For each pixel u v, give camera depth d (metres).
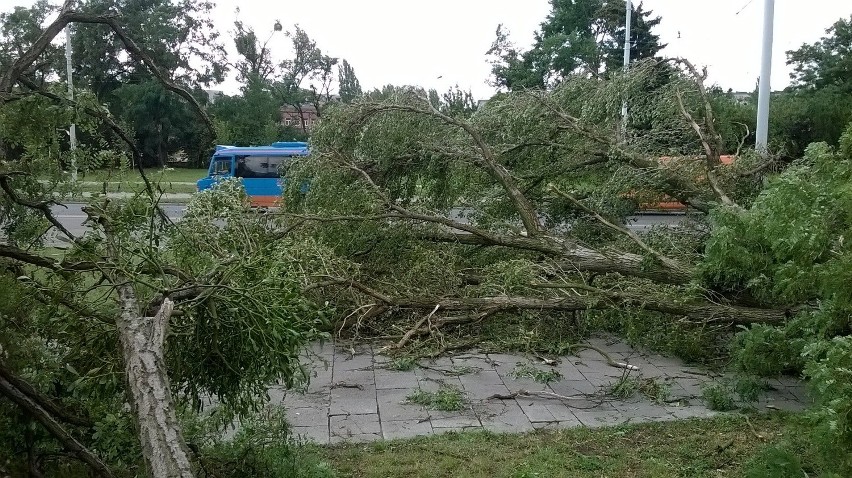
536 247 6.65
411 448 3.96
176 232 3.41
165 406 1.92
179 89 2.96
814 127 17.72
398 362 5.46
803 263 3.62
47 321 2.73
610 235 7.60
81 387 2.57
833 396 2.71
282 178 7.74
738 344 4.80
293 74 34.09
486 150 7.23
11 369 2.58
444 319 5.87
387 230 6.75
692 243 6.84
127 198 3.13
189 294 2.71
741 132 9.45
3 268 2.75
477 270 6.98
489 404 4.73
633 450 3.98
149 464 1.77
